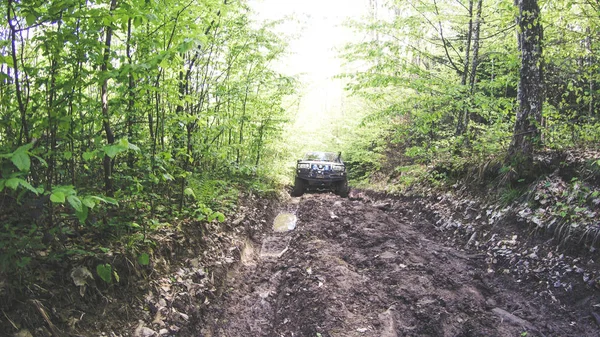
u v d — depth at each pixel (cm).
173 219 470
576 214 482
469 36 975
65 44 307
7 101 299
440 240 671
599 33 667
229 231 589
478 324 386
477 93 828
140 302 331
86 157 234
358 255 573
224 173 863
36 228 275
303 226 754
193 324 363
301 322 393
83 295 290
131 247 352
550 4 613
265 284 504
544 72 672
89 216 340
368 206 915
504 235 566
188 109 627
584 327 374
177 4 349
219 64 739
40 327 246
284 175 1367
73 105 323
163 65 288
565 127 697
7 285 242
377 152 1653
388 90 1282
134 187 418
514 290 463
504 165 663
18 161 182
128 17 288
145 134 486
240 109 860
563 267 447
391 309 407
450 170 860
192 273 419
